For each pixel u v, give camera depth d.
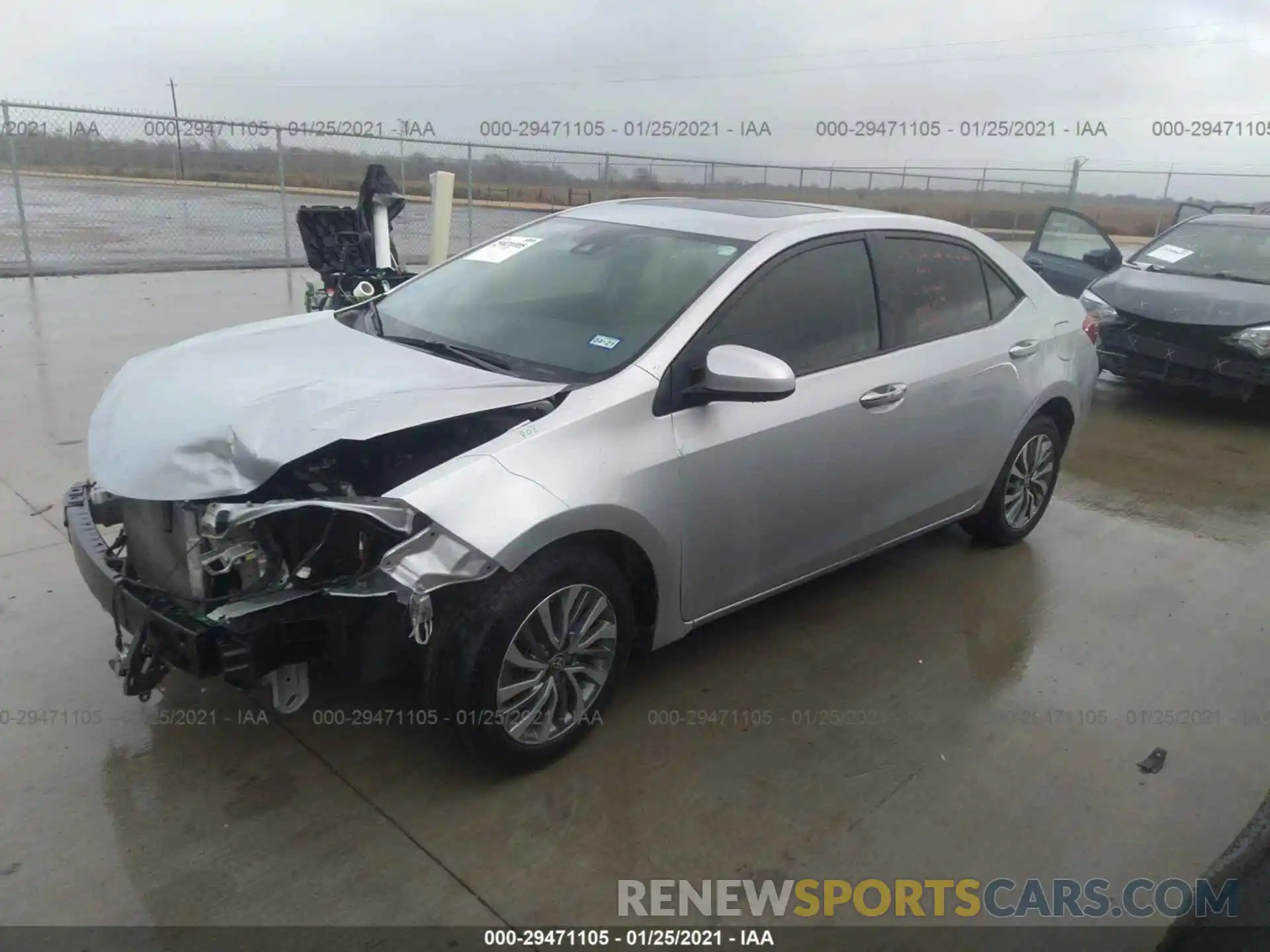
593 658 3.06
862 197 20.42
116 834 2.65
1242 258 8.10
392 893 2.51
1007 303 4.52
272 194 16.00
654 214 3.98
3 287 10.09
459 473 2.63
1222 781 3.17
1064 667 3.83
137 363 3.44
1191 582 4.68
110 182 14.87
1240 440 7.21
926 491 4.10
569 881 2.59
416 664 2.91
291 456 2.56
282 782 2.89
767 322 3.43
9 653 3.44
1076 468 6.36
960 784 3.08
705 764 3.09
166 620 2.59
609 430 2.92
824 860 2.73
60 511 4.58
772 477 3.35
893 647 3.89
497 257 4.06
